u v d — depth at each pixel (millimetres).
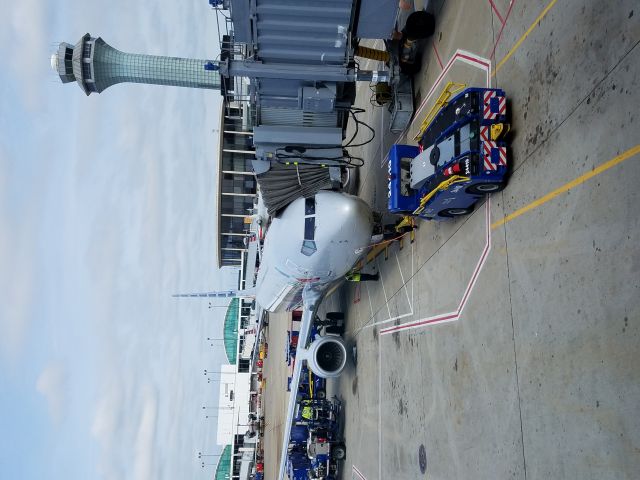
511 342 8172
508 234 8453
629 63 6000
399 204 10836
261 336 47719
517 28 8555
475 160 8289
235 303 71062
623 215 5953
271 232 15406
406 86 13508
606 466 5934
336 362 16750
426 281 11891
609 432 5910
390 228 13891
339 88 12914
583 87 6793
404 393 12891
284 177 13766
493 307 8812
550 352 7137
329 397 21766
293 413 16984
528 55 8180
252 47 11203
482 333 9117
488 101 8367
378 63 17750
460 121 8562
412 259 12891
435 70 12023
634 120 5883
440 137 9273
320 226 13414
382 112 16312
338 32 10852
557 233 7148
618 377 5840
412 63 13062
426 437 11328
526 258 7887
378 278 15727
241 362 66375
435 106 10203
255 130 13273
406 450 12500
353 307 18781
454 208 9859
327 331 20109
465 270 9969
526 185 7973
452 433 10055
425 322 11805
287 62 11531
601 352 6145
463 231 10133
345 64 11695
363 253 14570
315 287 16141
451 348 10344
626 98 6012
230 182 60031
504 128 8211
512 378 8062
